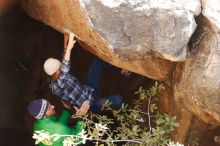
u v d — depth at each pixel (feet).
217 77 10.66
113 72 16.07
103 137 14.80
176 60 10.77
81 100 12.87
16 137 16.87
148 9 10.17
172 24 10.32
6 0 14.60
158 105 13.78
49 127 12.16
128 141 12.41
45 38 16.94
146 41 10.57
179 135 13.15
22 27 16.34
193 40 10.98
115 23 10.20
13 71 16.79
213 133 13.09
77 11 10.50
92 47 12.12
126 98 15.56
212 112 11.30
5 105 16.71
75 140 11.90
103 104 13.39
